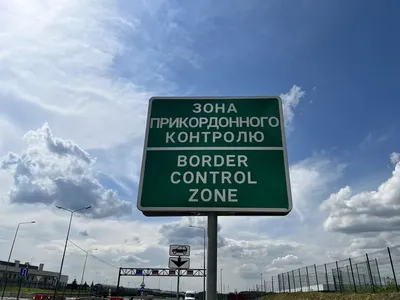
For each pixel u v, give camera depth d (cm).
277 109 672
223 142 643
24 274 4453
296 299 3300
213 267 549
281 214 593
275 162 620
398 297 1809
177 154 637
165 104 691
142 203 596
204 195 597
